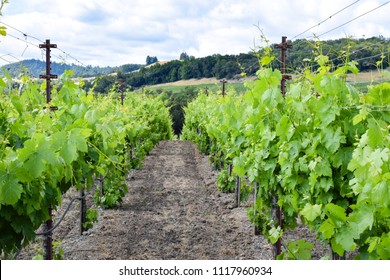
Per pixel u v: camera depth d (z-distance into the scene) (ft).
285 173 16.71
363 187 11.20
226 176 38.65
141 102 61.72
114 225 29.60
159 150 76.84
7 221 12.48
